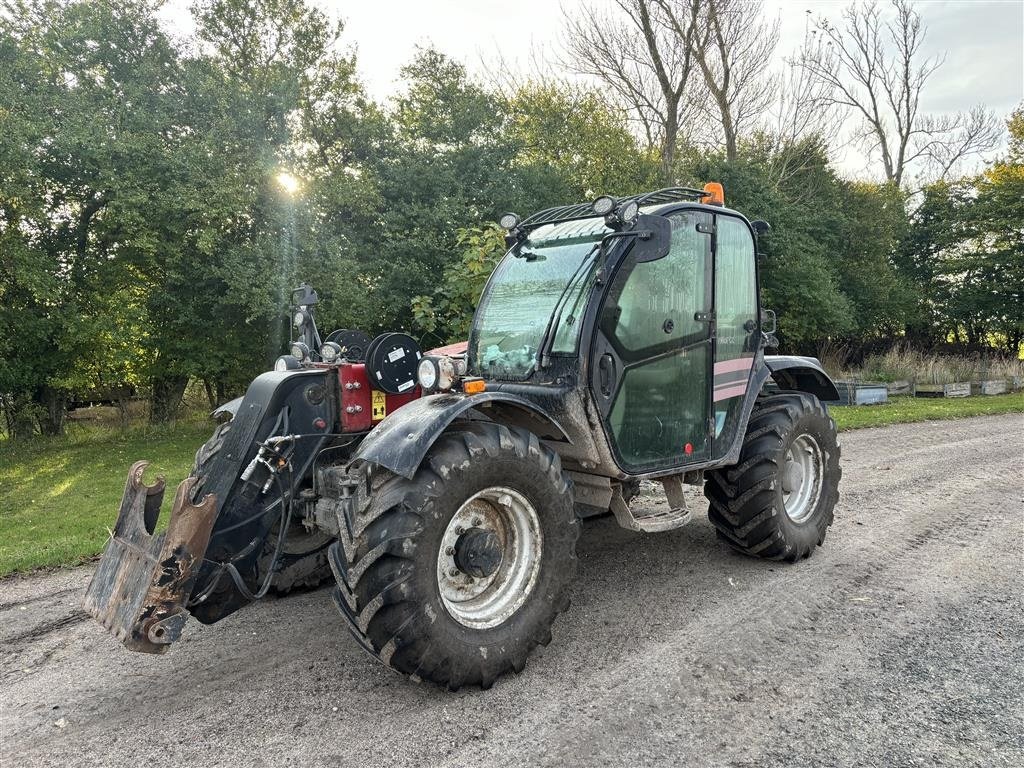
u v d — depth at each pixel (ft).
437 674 9.45
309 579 13.79
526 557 10.64
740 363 14.32
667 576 14.38
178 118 37.35
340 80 45.68
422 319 31.76
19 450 36.81
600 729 8.90
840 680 10.08
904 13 102.37
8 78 32.53
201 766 8.30
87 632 12.32
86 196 37.14
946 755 8.29
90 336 36.14
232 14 43.21
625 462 12.12
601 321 11.61
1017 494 21.33
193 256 37.29
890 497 21.12
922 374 59.88
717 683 10.02
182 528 9.11
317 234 39.45
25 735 9.07
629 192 63.77
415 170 44.06
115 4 37.29
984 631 11.68
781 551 14.56
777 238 56.18
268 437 10.74
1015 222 68.80
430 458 9.58
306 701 9.73
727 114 68.59
